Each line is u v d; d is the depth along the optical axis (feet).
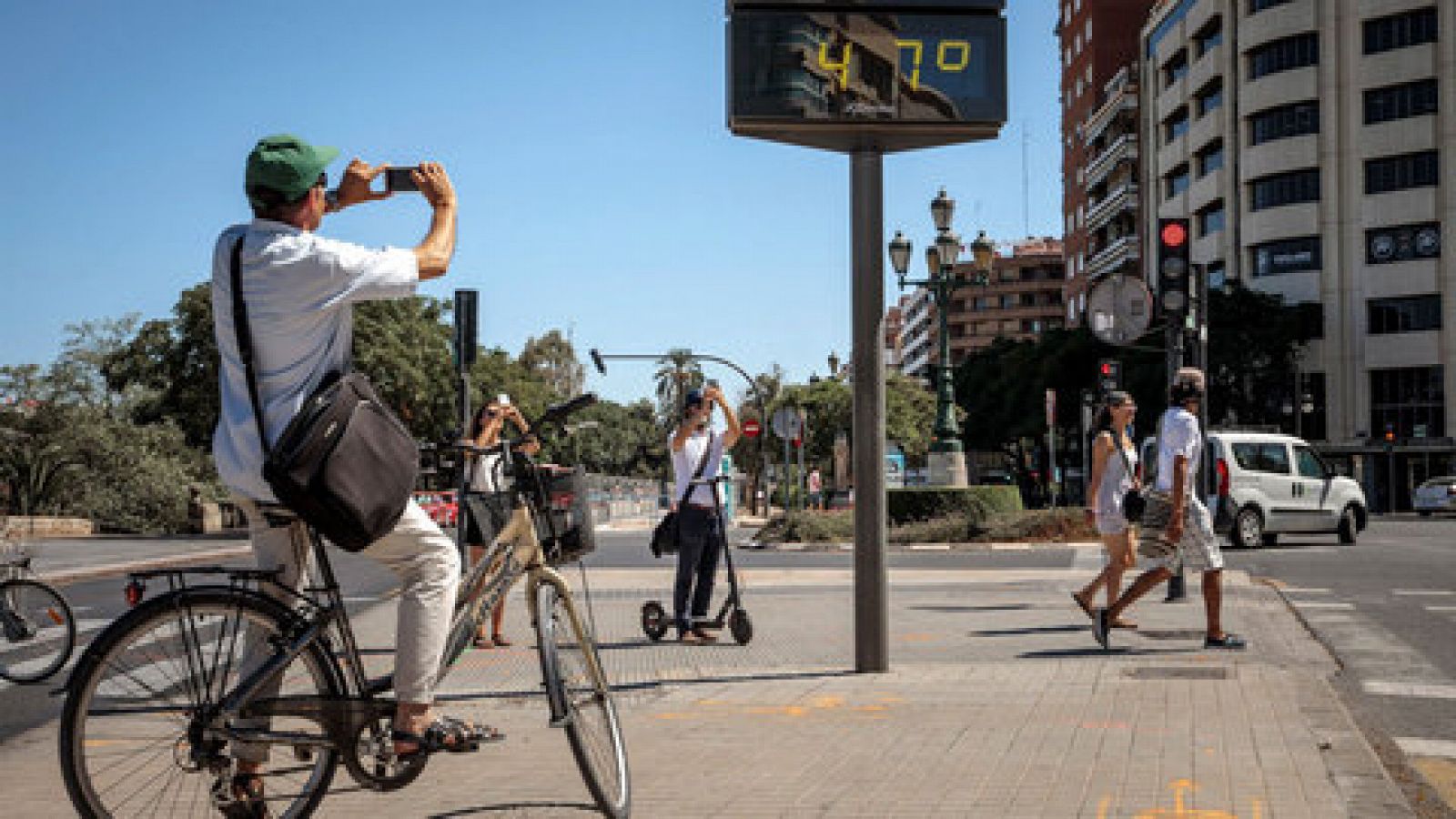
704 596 33.81
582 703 14.78
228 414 13.23
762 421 242.37
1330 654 30.45
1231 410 204.13
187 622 12.57
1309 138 214.28
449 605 13.74
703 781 16.60
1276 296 210.79
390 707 13.34
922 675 25.77
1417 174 207.00
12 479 136.15
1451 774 18.39
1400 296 207.31
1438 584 49.26
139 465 149.59
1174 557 30.68
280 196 13.38
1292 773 16.29
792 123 24.90
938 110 25.27
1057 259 423.23
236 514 161.17
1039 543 82.58
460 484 14.90
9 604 32.27
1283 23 216.54
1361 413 209.97
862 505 26.27
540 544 15.35
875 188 26.02
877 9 25.29
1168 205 263.08
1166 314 43.11
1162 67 263.08
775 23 24.98
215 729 12.47
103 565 72.23
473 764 18.01
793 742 19.08
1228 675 25.34
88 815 12.05
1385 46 209.15
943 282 98.27
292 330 13.05
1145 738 18.70
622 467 440.04
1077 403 221.25
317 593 13.44
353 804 15.57
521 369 275.18
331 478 12.48
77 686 12.06
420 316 175.42
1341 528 77.82
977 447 262.26
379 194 14.16
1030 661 28.58
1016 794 15.46
